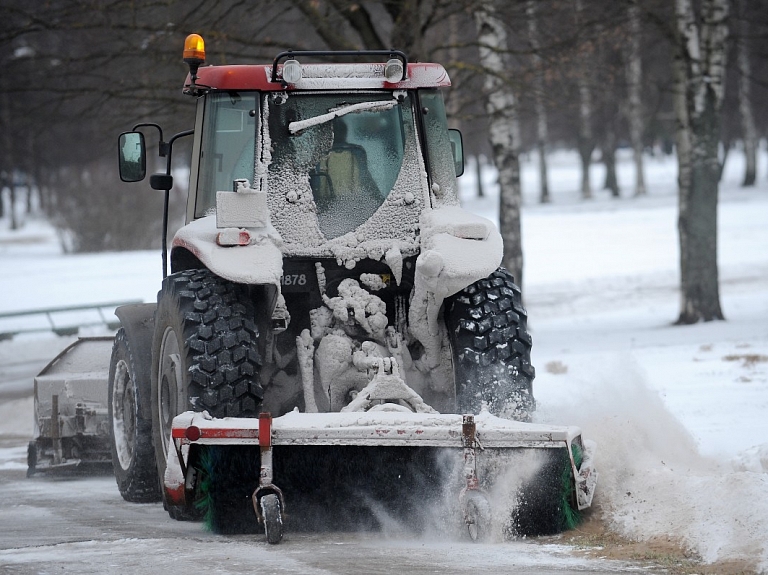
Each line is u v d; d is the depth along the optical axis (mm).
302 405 24719
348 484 21688
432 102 26578
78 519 25203
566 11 72312
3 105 94312
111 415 29922
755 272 119438
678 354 56375
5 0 73062
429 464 21469
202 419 20688
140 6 64500
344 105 26234
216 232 23719
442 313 24609
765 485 19922
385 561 18641
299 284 25047
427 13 71312
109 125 76562
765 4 98375
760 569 17359
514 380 23328
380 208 25484
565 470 20969
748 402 37469
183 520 24391
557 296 109438
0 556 19828
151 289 120625
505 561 18562
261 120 25828
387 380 22547
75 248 177125
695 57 80812
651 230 165500
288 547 20172
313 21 66750
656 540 19703
